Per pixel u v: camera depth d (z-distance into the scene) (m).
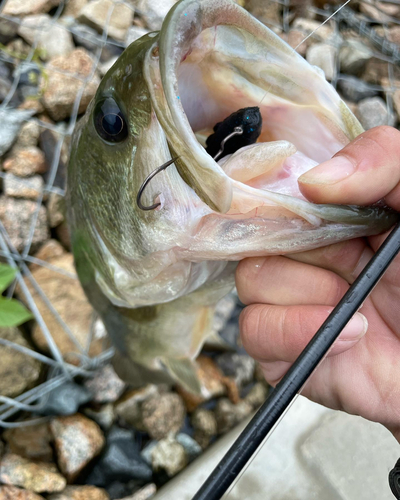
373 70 0.35
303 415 0.23
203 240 0.12
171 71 0.09
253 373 0.28
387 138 0.12
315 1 0.37
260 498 0.21
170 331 0.21
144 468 0.24
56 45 0.33
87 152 0.14
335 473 0.21
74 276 0.28
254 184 0.12
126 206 0.13
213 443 0.25
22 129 0.30
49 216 0.29
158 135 0.11
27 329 0.26
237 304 0.29
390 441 0.22
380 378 0.14
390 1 0.38
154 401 0.26
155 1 0.36
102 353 0.26
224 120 0.12
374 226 0.12
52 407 0.24
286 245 0.12
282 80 0.12
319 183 0.11
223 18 0.10
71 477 0.23
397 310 0.14
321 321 0.13
